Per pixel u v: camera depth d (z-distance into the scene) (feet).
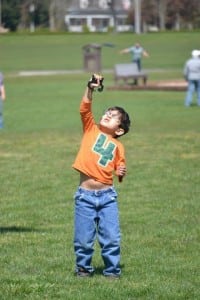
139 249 49.73
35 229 55.88
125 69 216.95
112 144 41.24
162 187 73.00
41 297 38.63
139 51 261.65
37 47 425.69
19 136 113.80
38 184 74.79
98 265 45.01
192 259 47.21
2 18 630.74
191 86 161.27
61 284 40.91
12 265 45.29
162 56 368.48
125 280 41.83
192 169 82.94
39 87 218.18
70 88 213.87
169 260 46.83
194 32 483.92
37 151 97.35
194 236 53.52
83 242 41.50
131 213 61.36
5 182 75.87
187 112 150.30
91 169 40.93
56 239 52.34
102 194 40.91
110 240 41.27
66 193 70.28
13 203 65.72
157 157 91.35
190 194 69.56
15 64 332.80
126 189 71.97
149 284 41.06
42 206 64.49
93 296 38.73
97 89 40.98
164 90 204.33
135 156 92.22
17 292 39.37
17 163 87.76
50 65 324.39
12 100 179.63
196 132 116.37
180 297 38.91
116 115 41.37
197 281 42.06
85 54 286.66
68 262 45.80
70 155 93.56
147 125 127.95
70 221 58.70
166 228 56.08
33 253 48.29
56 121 137.59
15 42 451.94
